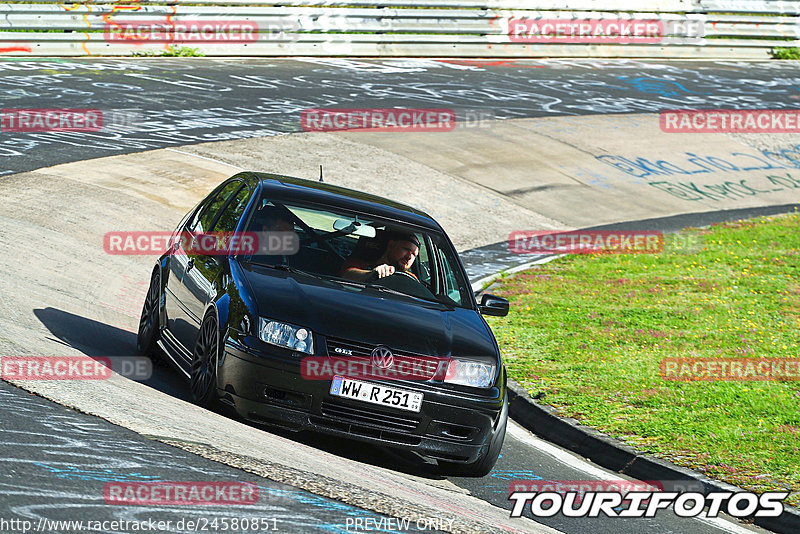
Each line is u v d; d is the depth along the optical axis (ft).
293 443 73.26
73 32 293.02
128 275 134.41
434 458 82.12
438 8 374.22
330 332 74.43
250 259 83.35
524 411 105.50
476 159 250.57
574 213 228.02
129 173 189.88
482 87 329.31
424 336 77.46
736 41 455.63
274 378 72.54
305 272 83.46
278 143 231.91
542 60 394.52
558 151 269.64
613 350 128.16
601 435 96.27
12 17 280.51
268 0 333.83
